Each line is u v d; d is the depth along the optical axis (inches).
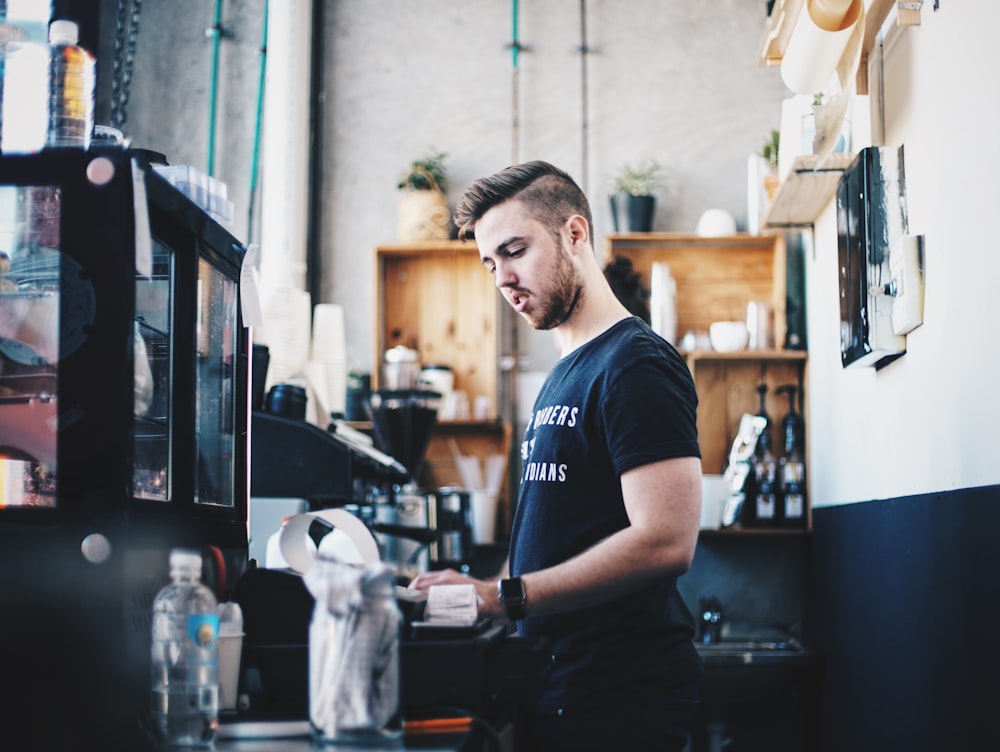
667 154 193.6
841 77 129.1
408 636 63.6
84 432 56.5
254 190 190.5
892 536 126.3
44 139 67.5
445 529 164.7
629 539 73.0
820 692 166.7
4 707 54.2
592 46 197.6
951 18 101.7
